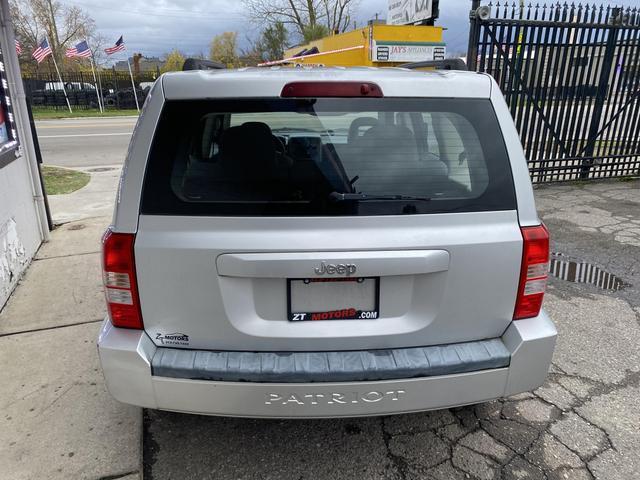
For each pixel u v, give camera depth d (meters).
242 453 2.45
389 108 2.00
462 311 2.06
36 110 29.84
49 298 4.17
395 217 1.96
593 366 3.18
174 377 1.96
